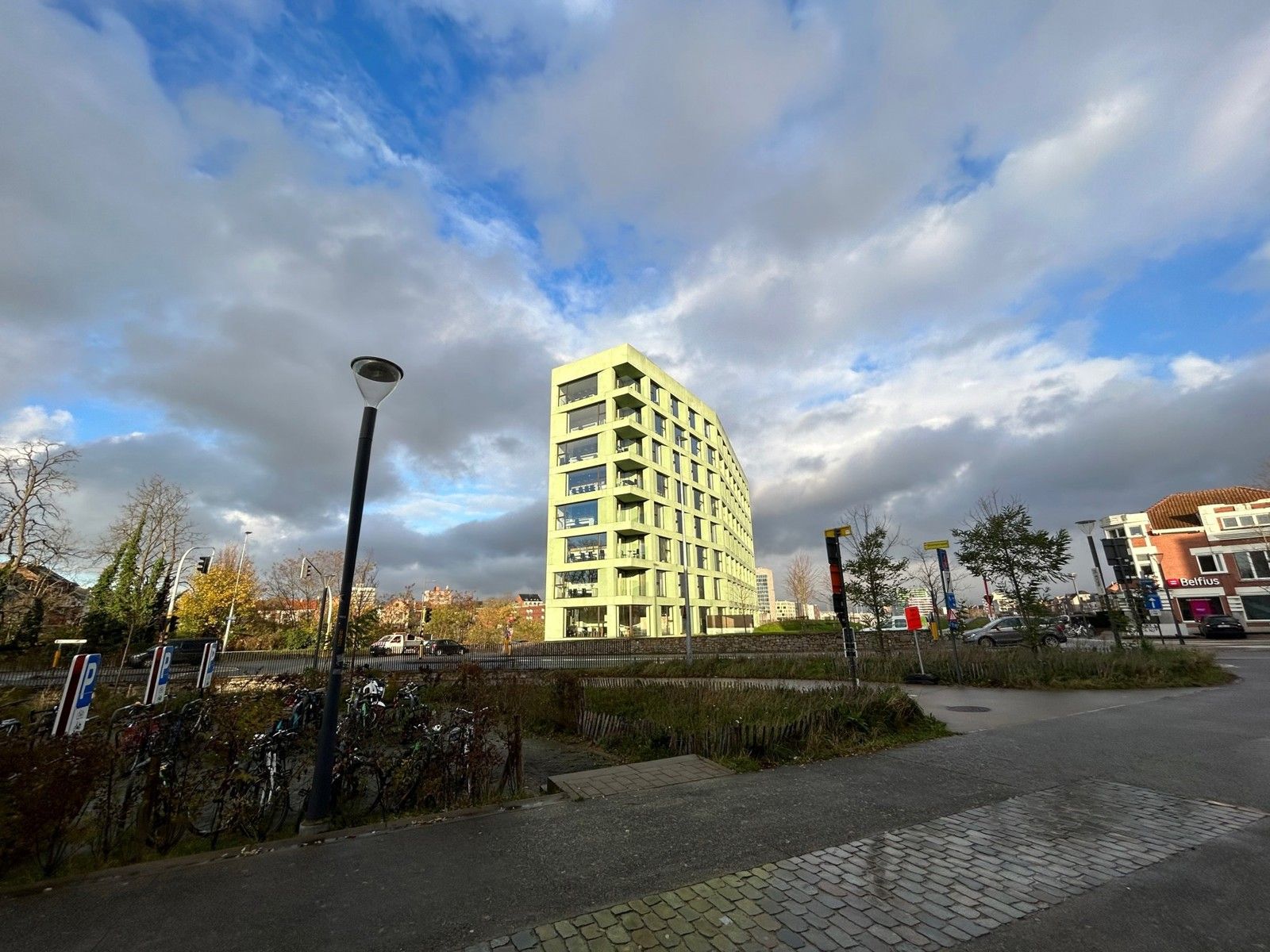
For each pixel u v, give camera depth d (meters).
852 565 18.48
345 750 5.97
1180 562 41.69
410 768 5.79
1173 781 5.97
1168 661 14.63
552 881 3.94
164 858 4.57
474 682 11.23
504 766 7.14
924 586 24.81
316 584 46.97
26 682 16.84
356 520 5.99
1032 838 4.52
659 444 48.34
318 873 4.17
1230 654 20.91
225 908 3.65
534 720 10.76
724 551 57.31
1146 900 3.49
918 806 5.36
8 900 3.84
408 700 9.34
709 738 7.63
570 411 46.91
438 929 3.32
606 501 42.41
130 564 35.53
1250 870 3.87
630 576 43.06
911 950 2.98
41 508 27.41
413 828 5.11
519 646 35.78
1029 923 3.24
